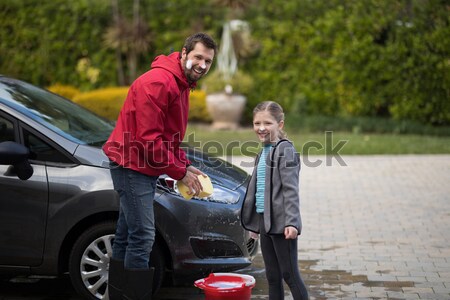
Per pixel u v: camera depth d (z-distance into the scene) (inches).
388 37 624.1
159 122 173.9
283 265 180.9
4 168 199.9
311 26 636.7
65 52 689.0
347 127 615.8
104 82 690.8
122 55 695.7
